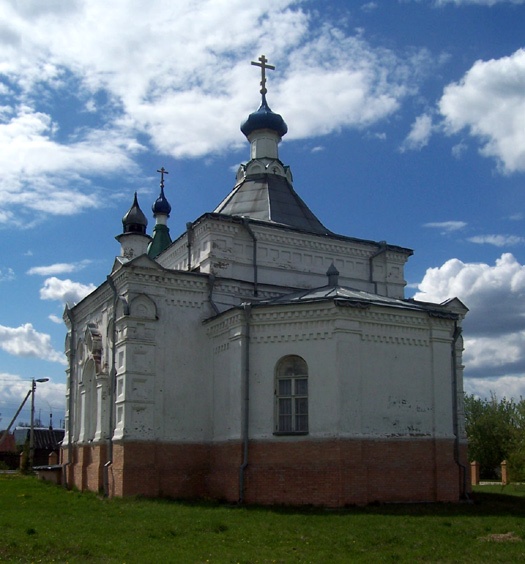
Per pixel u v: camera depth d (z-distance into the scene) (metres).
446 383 25.25
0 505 23.92
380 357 24.25
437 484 24.16
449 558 14.02
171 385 26.62
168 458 26.00
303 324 24.16
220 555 14.05
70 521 18.91
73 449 33.84
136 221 30.53
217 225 28.88
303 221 32.53
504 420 61.50
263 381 24.45
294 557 13.98
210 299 27.98
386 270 32.50
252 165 34.47
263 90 35.91
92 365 31.62
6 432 69.38
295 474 23.11
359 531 17.05
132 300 26.55
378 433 23.58
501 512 21.44
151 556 13.84
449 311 28.00
